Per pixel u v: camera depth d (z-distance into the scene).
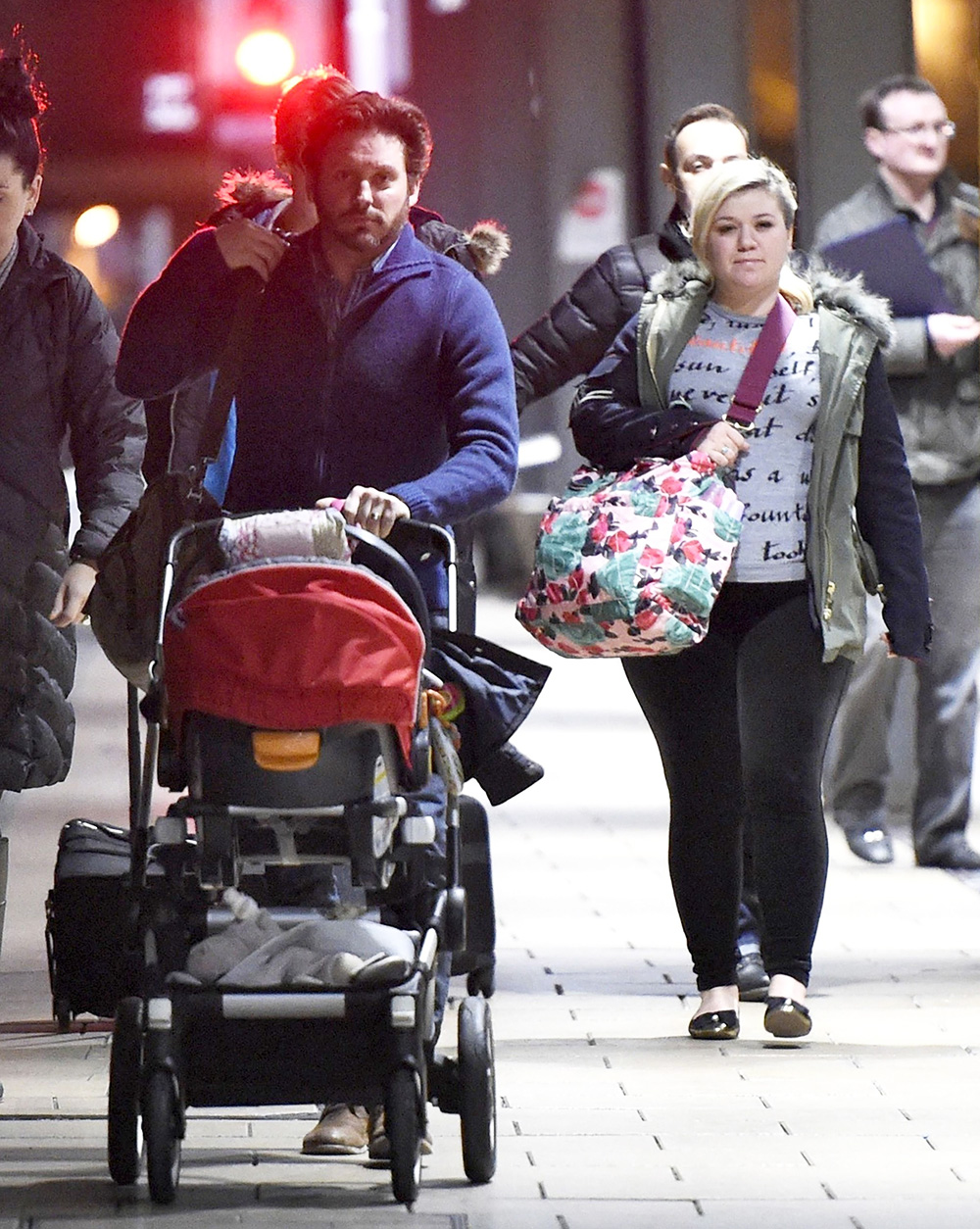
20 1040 18.55
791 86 33.88
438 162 75.00
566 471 61.66
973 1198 14.12
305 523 13.98
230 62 95.38
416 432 15.52
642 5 56.38
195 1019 13.48
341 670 13.11
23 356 17.30
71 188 104.12
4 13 101.81
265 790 13.22
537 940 22.72
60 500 17.61
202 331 15.73
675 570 17.48
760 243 18.22
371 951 13.77
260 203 18.41
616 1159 14.97
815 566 18.14
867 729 27.34
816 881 18.50
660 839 28.88
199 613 13.27
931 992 20.34
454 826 14.47
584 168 57.28
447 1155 15.13
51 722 17.67
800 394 18.22
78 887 17.62
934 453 26.45
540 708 42.97
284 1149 15.32
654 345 18.61
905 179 26.81
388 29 76.50
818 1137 15.54
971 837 28.64
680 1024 19.09
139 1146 14.55
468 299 15.58
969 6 32.53
